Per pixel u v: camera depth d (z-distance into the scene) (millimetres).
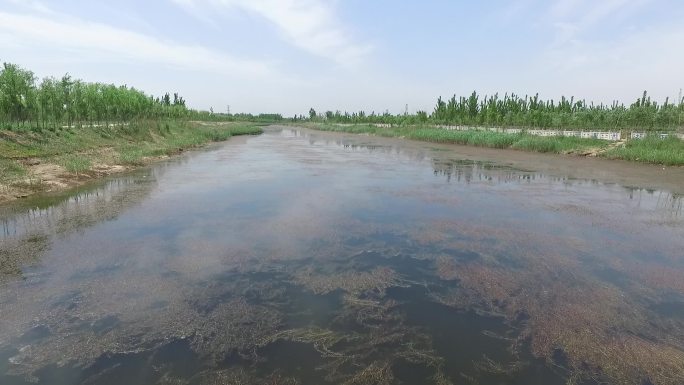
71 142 20719
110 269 6812
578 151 25297
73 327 5012
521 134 32469
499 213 10906
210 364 4328
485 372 4250
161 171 18594
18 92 20172
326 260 7387
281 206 11625
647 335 4980
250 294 5977
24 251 7637
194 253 7621
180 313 5387
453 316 5422
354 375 4168
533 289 6250
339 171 19172
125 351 4547
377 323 5223
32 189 13133
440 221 10070
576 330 5078
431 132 41906
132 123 30547
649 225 9734
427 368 4301
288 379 4094
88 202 11883
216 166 20688
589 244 8336
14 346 4621
